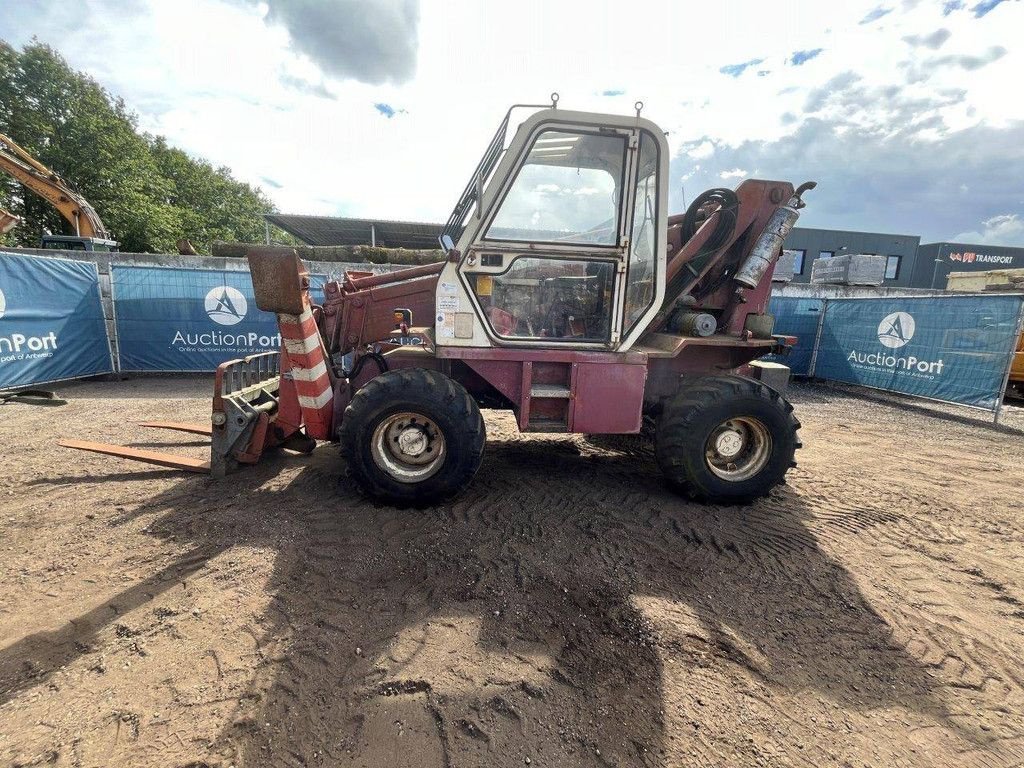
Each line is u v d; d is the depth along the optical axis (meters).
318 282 8.62
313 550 2.66
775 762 1.57
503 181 2.99
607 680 1.87
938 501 3.72
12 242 20.22
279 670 1.84
